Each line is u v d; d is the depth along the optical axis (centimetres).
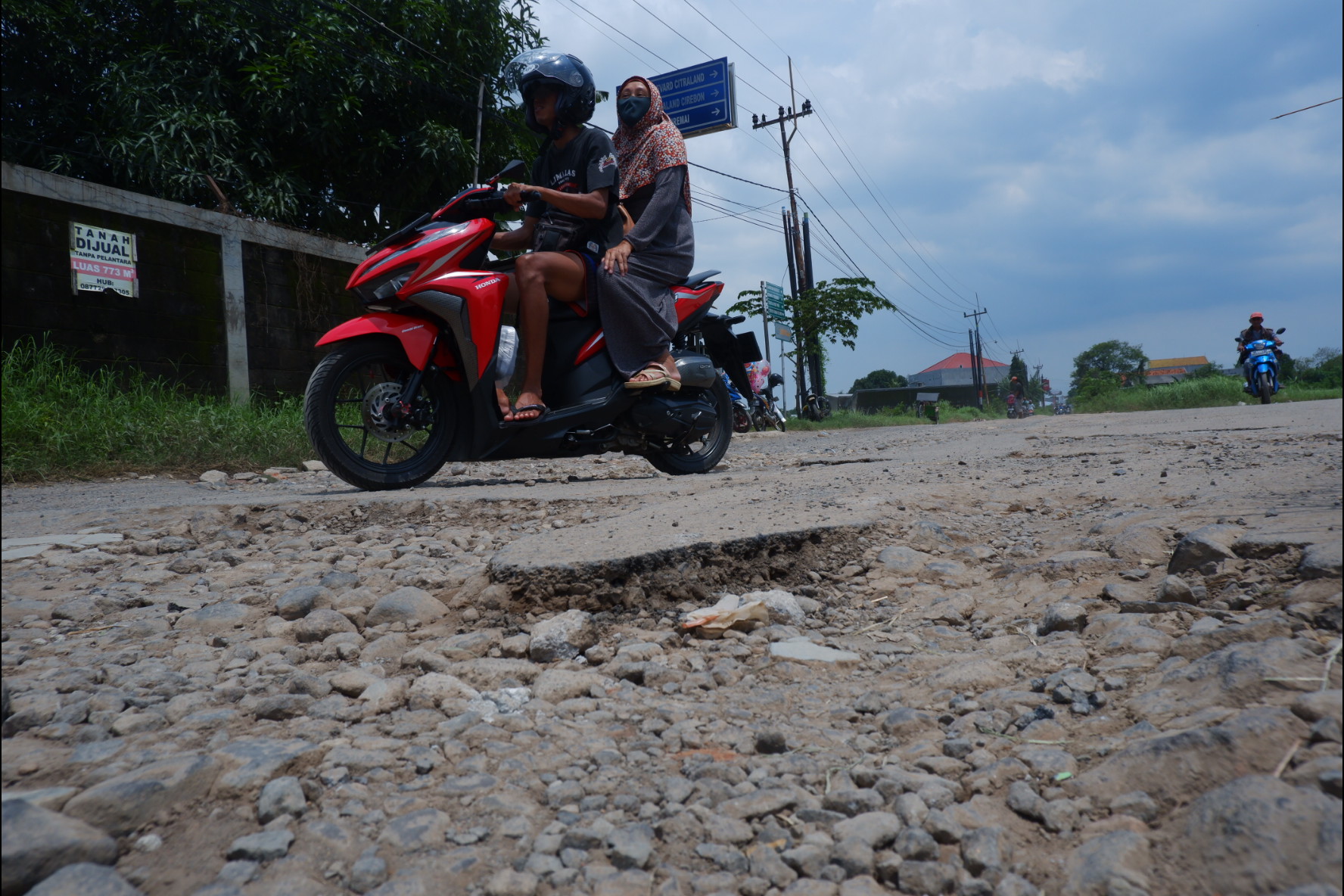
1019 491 301
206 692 149
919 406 3838
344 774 118
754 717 142
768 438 973
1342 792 91
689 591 206
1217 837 90
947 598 199
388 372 383
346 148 1184
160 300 703
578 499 323
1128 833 95
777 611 192
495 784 117
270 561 255
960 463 410
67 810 103
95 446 513
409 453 577
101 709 139
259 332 786
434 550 262
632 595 199
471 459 384
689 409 415
